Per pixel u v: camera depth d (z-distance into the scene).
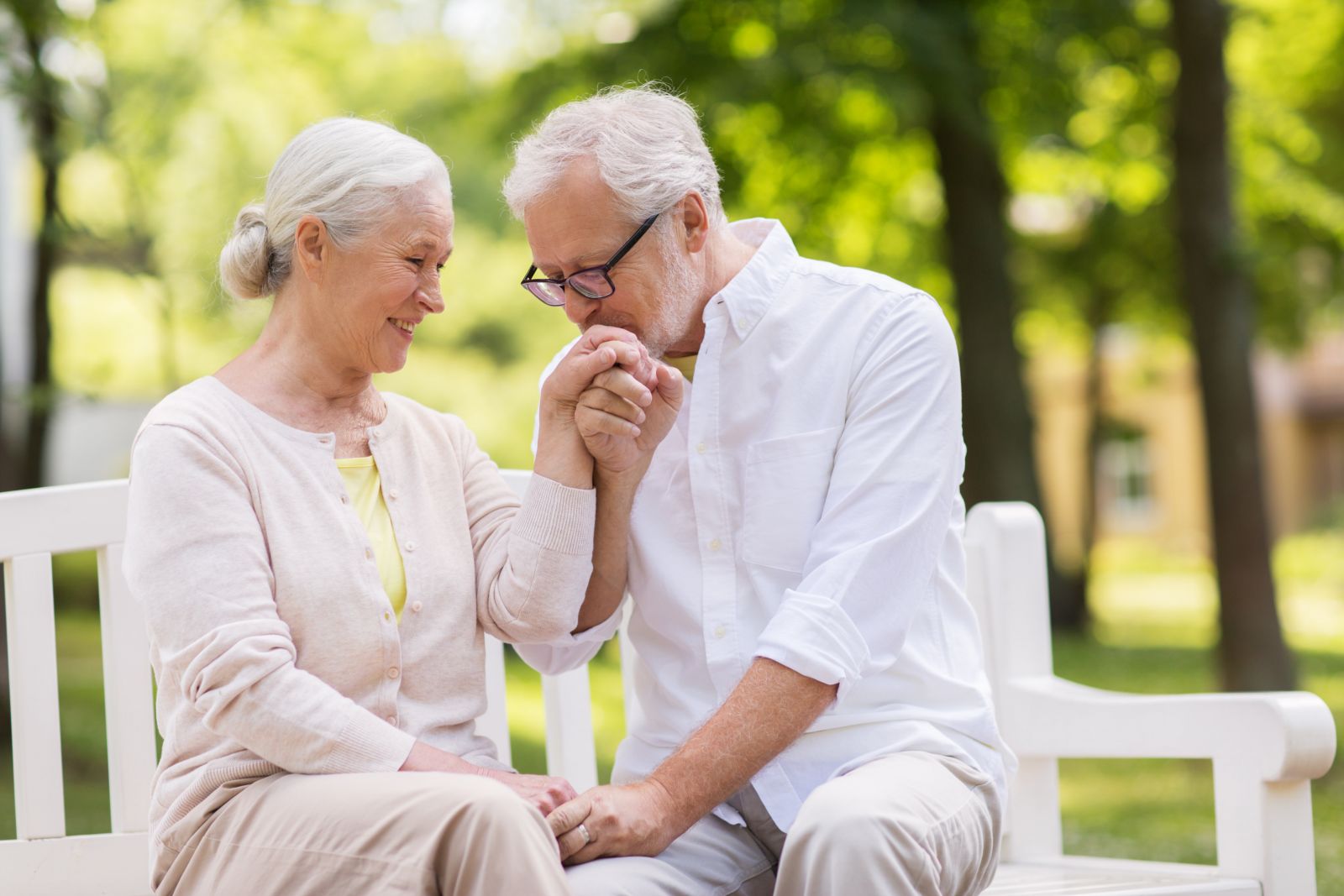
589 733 3.82
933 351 3.20
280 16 12.64
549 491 3.13
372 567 2.97
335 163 3.01
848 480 3.10
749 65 11.27
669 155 3.15
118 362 17.30
